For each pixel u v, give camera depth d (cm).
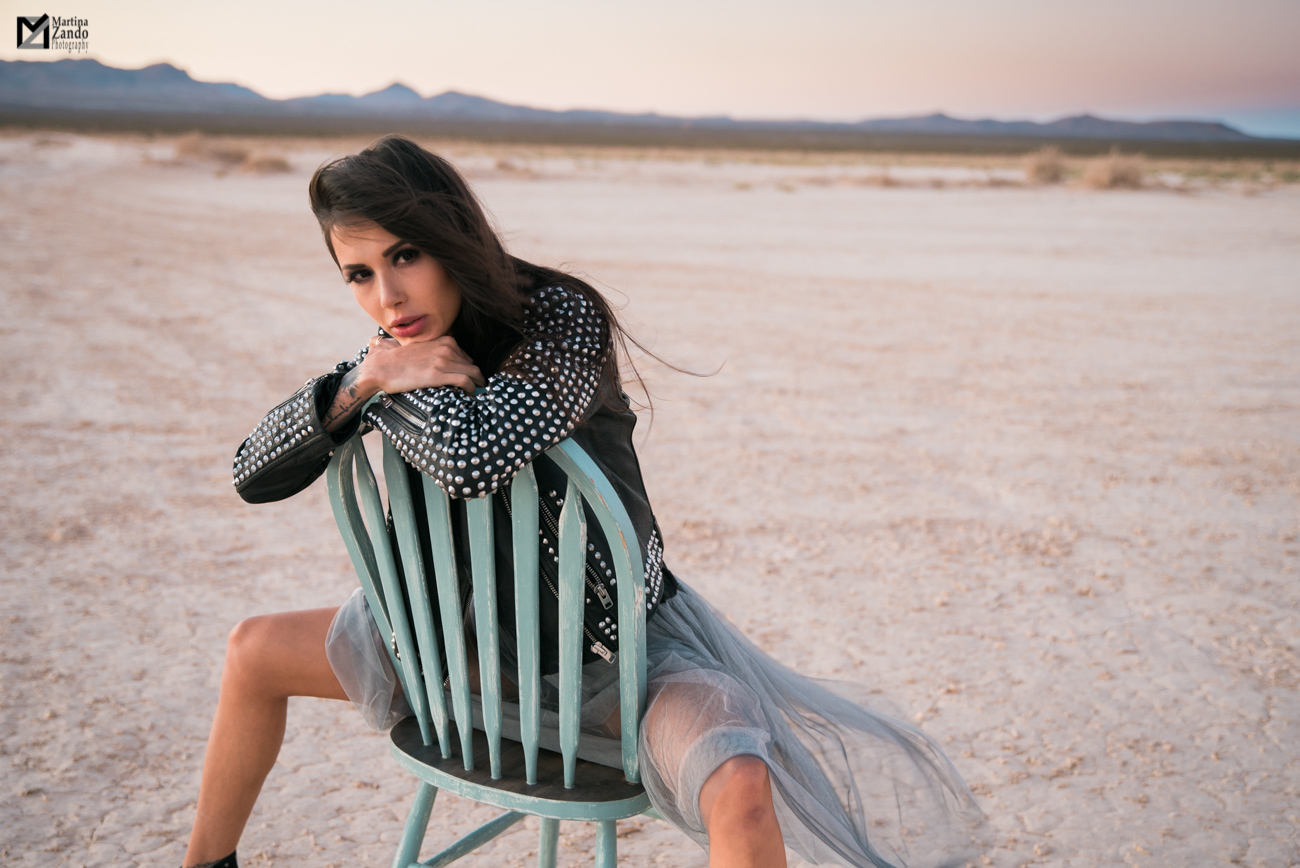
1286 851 228
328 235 152
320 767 270
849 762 196
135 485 496
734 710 148
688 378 723
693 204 2303
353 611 177
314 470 164
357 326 887
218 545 425
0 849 226
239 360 751
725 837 135
